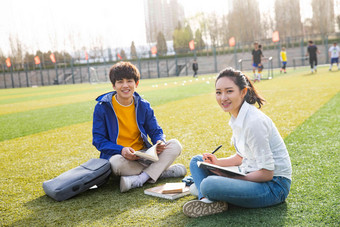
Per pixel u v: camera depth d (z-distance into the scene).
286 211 2.38
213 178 2.33
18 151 5.30
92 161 3.26
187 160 4.05
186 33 61.91
